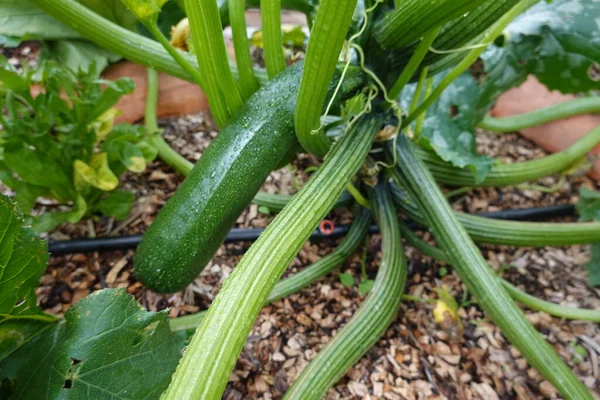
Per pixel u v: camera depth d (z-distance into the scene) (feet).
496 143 2.21
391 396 1.40
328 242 1.79
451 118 1.77
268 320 1.55
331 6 0.84
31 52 2.15
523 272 1.76
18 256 0.93
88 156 1.56
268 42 1.21
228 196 1.16
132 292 1.56
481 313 1.63
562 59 1.64
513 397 1.42
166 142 2.02
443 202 1.34
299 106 1.07
